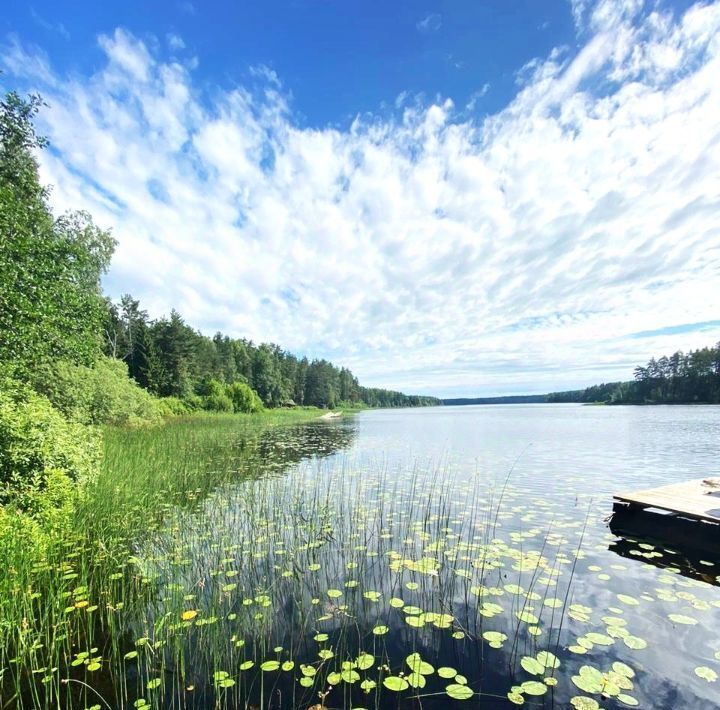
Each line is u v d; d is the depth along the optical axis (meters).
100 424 15.34
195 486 8.40
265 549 4.98
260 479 9.46
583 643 3.02
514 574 4.23
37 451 5.72
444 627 3.25
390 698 2.49
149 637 3.15
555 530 5.67
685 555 4.84
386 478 9.58
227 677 2.66
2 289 7.82
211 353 55.56
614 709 2.38
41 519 5.13
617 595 3.80
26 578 3.84
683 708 2.39
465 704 2.43
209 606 3.59
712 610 3.54
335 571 4.34
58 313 9.95
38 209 13.07
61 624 3.29
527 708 2.40
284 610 3.54
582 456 13.14
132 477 8.15
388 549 4.95
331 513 6.57
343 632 3.20
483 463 11.87
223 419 30.77
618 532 5.62
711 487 7.02
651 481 9.21
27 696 2.53
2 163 12.39
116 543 5.07
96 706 2.43
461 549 4.92
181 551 4.91
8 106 12.40
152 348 39.03
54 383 11.98
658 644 3.03
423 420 41.53
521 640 3.08
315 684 2.62
